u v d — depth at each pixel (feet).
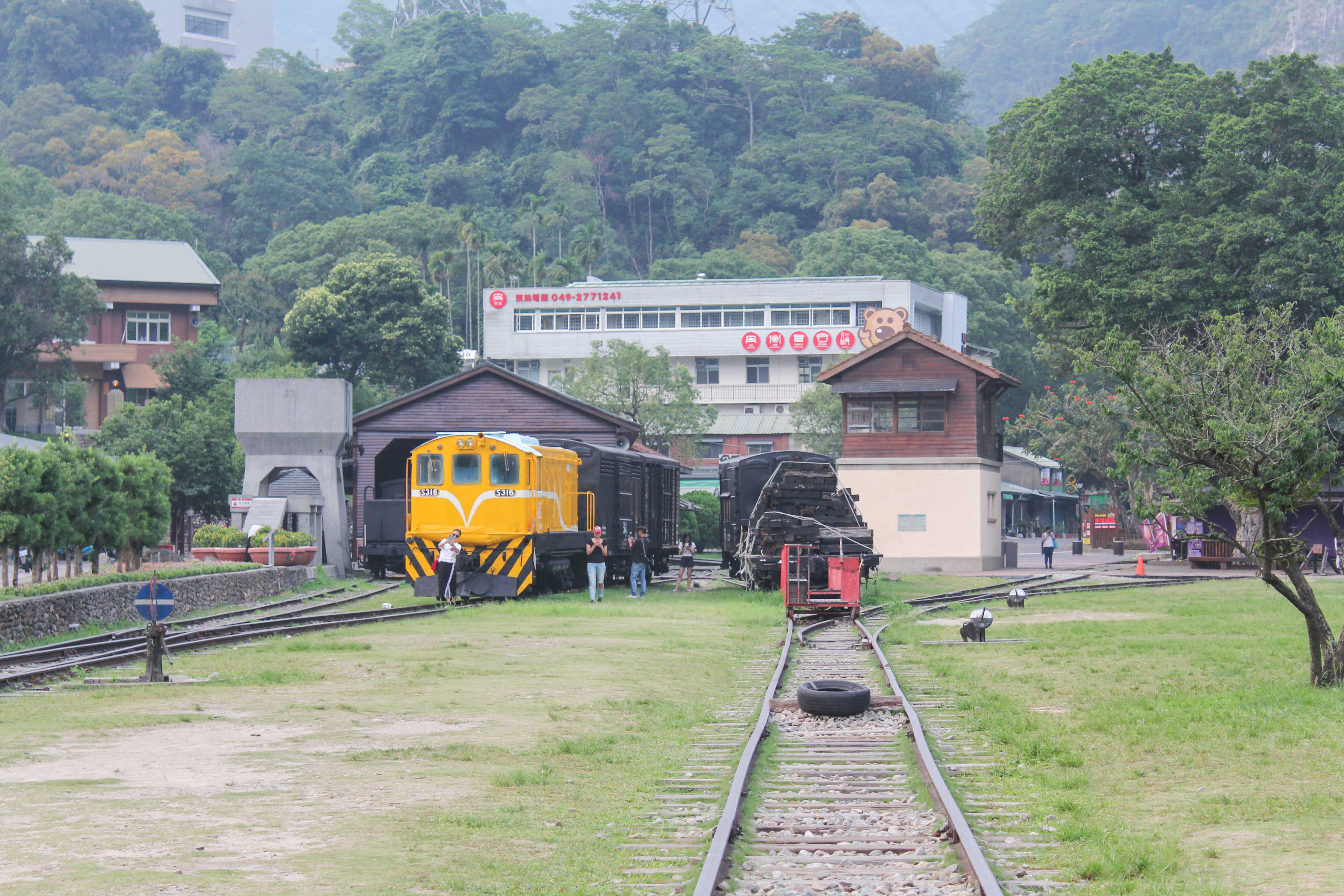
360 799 36.83
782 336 392.68
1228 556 195.31
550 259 564.71
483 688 60.85
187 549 209.46
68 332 278.46
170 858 29.76
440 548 113.60
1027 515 415.64
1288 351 62.95
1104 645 79.51
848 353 388.37
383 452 173.37
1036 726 48.75
